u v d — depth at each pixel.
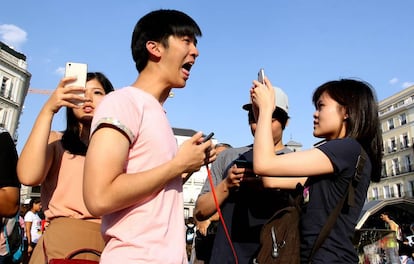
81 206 2.19
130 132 1.40
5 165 2.05
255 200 2.53
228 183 2.44
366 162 1.89
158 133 1.53
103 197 1.27
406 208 19.89
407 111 47.44
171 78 1.73
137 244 1.36
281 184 2.44
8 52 37.59
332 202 1.79
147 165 1.47
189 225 9.24
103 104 1.47
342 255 1.70
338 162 1.78
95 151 1.33
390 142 50.19
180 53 1.71
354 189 1.80
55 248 2.07
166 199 1.51
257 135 1.91
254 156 1.87
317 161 1.79
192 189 58.41
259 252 1.91
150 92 1.71
